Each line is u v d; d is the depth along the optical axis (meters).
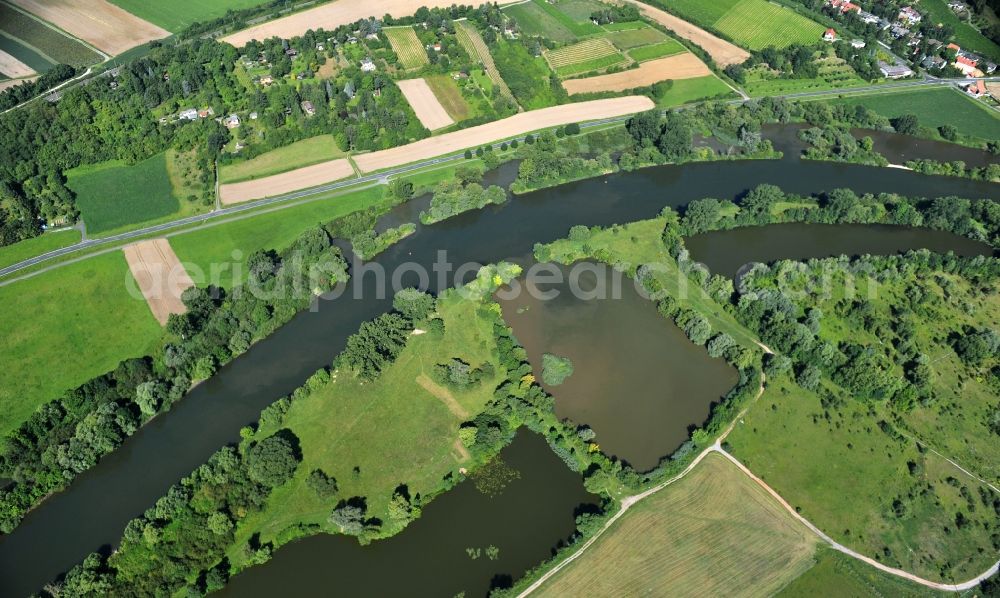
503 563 160.38
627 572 157.12
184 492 169.62
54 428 187.12
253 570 159.62
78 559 162.25
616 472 175.25
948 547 163.38
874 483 175.50
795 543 163.50
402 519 166.12
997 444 184.12
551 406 189.12
